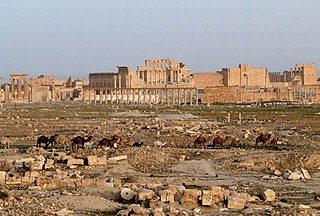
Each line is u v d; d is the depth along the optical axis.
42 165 72.31
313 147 95.19
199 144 98.25
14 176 63.53
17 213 47.22
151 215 46.81
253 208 51.03
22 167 72.25
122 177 67.19
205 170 74.81
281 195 58.75
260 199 55.91
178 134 116.50
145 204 52.22
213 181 65.81
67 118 166.00
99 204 51.34
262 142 101.06
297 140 108.56
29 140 108.31
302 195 58.84
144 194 53.41
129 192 55.12
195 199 52.62
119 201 54.53
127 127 132.88
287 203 54.16
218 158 84.88
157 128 129.00
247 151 91.25
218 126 138.62
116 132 120.25
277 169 75.50
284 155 81.12
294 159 78.75
